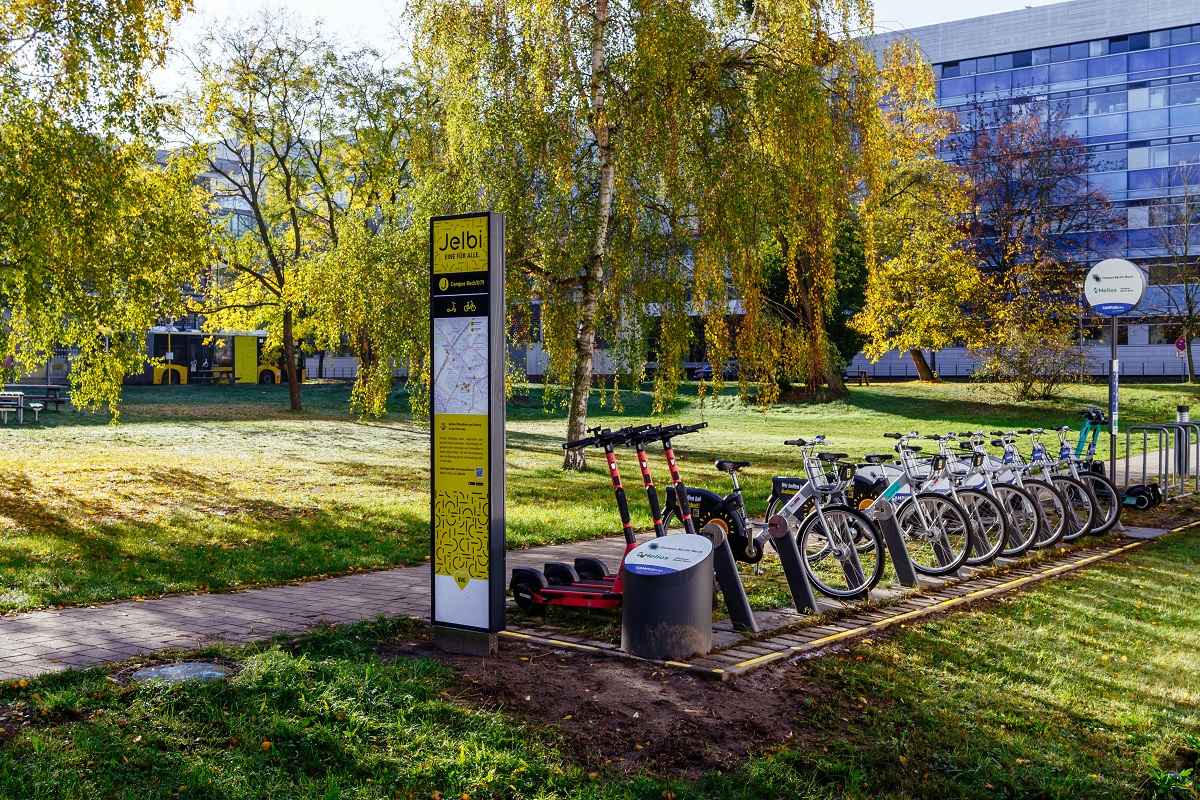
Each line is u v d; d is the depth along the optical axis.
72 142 13.55
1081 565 9.69
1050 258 40.44
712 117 17.41
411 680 5.20
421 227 18.42
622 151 16.73
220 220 33.44
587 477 18.00
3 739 4.26
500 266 5.84
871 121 18.72
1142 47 57.56
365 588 8.05
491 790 4.08
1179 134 56.53
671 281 18.48
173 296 16.33
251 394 43.94
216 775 4.02
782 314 20.97
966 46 63.38
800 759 4.52
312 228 34.00
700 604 5.91
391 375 23.34
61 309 14.75
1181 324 48.22
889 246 37.94
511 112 17.23
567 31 17.16
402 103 31.23
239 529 11.21
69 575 8.16
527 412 38.47
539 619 6.89
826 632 6.66
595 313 18.27
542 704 5.04
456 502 5.99
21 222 13.27
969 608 7.67
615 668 5.69
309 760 4.27
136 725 4.48
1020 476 10.43
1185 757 4.88
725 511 7.45
